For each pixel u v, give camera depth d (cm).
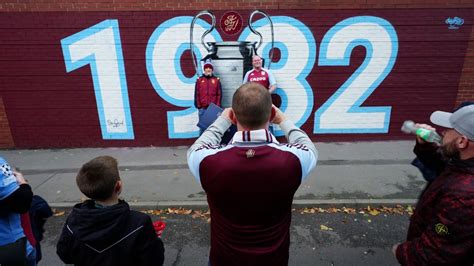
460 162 151
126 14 607
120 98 650
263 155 136
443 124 162
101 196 178
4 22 606
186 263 323
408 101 648
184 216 411
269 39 624
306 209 416
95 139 670
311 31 618
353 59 630
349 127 664
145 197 451
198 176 145
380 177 495
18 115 655
